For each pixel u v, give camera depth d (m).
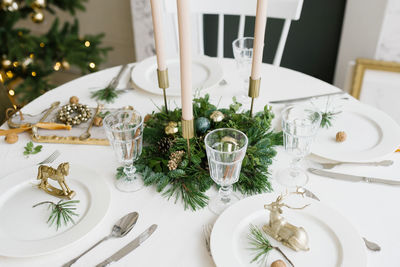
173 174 0.88
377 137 1.05
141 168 0.93
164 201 0.88
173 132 0.93
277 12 1.53
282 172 0.95
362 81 2.10
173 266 0.74
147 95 1.27
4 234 0.79
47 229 0.81
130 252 0.77
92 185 0.90
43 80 2.17
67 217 0.82
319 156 1.00
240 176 0.89
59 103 1.22
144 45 2.47
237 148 0.82
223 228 0.78
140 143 0.88
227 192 0.86
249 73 1.22
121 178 0.94
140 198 0.89
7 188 0.90
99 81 1.35
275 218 0.75
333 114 1.12
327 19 2.12
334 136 1.05
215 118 0.94
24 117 1.15
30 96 2.08
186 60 0.70
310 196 0.87
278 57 1.62
